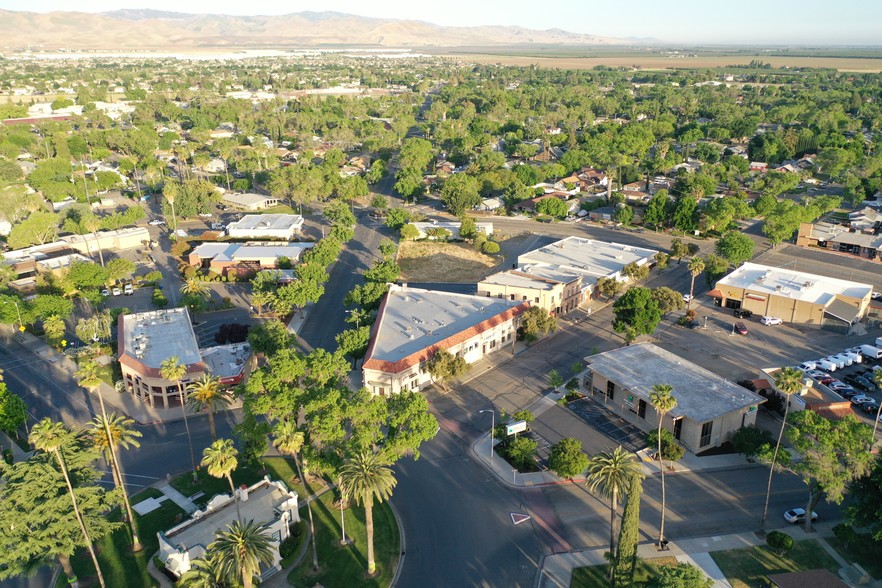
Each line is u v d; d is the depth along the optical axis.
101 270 155.25
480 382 115.56
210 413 90.69
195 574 63.16
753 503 82.94
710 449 94.50
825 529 77.94
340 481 69.56
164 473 91.25
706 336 134.88
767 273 157.12
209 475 90.25
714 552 74.44
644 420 100.31
